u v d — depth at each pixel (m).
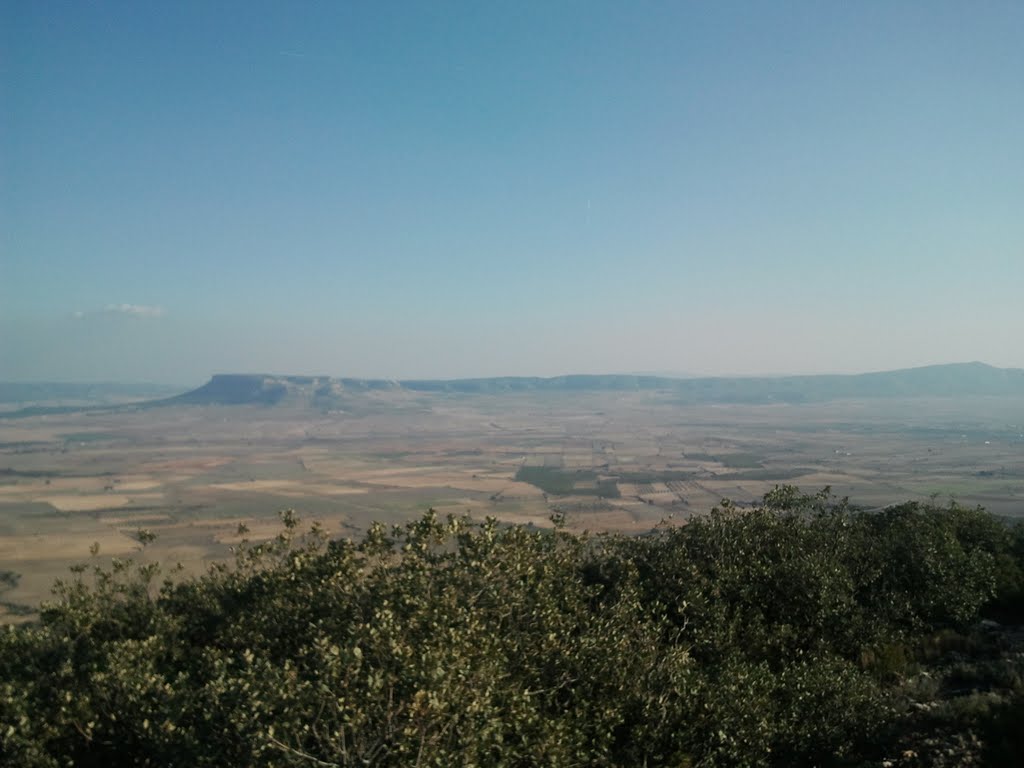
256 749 8.73
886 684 15.62
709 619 16.73
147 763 10.99
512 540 15.09
